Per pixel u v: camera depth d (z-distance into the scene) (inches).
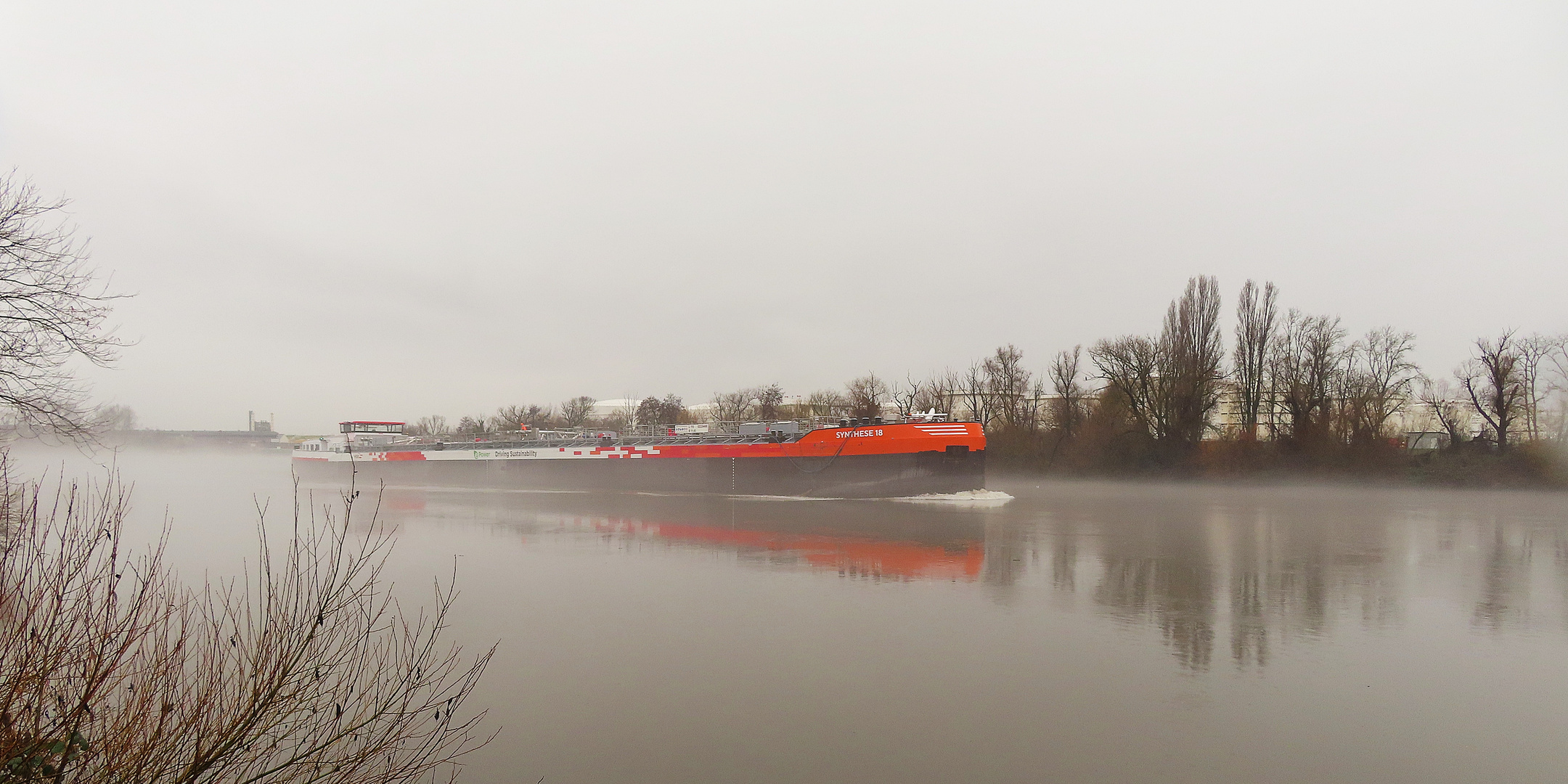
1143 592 1057.5
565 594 1038.4
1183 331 3161.9
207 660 347.9
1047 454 3533.5
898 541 1523.1
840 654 783.1
